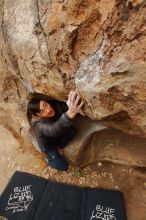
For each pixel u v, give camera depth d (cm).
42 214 232
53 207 236
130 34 131
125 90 142
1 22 196
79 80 159
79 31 150
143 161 237
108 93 150
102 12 138
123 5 129
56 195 244
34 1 164
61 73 171
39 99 220
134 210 227
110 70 141
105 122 182
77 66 158
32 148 276
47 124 215
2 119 272
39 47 171
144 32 127
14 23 185
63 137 236
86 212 229
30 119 243
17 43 187
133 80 137
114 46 138
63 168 260
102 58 144
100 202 234
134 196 235
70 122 197
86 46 151
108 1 133
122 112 159
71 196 241
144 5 124
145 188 238
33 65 184
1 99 254
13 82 231
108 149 245
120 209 227
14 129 270
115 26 134
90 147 246
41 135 229
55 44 161
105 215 225
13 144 306
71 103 178
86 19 145
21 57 192
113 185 246
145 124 152
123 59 134
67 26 151
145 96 140
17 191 251
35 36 171
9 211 237
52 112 212
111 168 258
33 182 256
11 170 279
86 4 141
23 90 224
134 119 154
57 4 150
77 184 252
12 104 248
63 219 227
